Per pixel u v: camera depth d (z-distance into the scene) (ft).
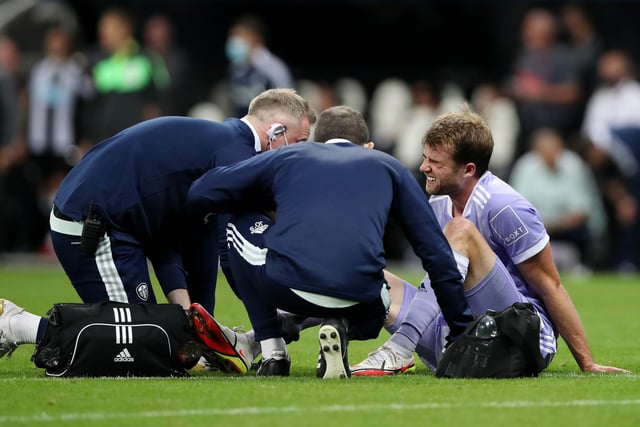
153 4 247.09
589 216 195.31
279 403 63.21
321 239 70.79
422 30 250.78
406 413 60.80
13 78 202.90
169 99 187.42
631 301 147.33
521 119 203.82
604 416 60.70
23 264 202.28
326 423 58.44
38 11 224.94
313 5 252.62
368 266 70.85
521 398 65.05
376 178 72.43
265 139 79.87
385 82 231.50
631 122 196.95
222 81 231.09
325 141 78.13
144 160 78.33
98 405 62.69
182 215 79.82
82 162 80.18
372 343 98.99
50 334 72.90
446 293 73.05
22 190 203.21
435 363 79.77
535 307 78.48
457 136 77.05
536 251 76.84
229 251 74.49
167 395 65.46
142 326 73.00
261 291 72.43
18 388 67.77
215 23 250.57
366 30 254.06
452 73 230.68
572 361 87.40
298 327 79.05
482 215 77.61
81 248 77.71
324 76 233.14
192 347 73.92
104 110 184.55
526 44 214.69
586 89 203.41
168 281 81.87
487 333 72.38
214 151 78.95
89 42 247.09
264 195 74.13
